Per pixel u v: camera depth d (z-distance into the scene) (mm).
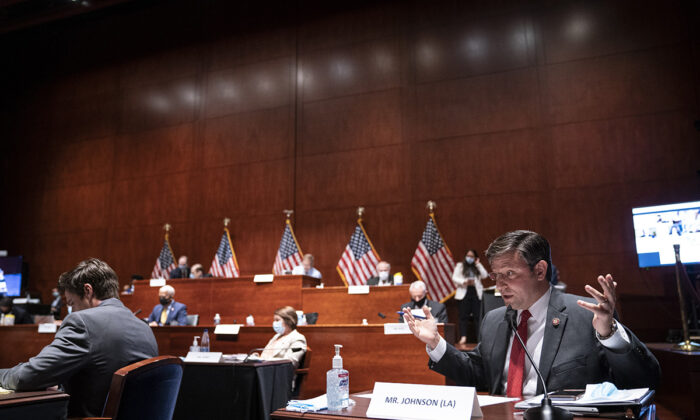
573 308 1896
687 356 4105
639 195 7977
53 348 2162
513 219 8547
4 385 2062
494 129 8945
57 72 12586
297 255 9156
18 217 12102
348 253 8867
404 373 5234
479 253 8617
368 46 10047
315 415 1566
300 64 10484
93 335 2264
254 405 3910
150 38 11898
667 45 8227
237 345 5980
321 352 5609
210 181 10625
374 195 9430
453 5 9617
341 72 10133
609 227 8039
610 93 8406
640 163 8062
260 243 9961
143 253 10789
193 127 11031
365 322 5652
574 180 8352
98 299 2527
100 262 2586
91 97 12109
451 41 9508
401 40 9836
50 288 11406
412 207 9156
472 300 7816
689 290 6348
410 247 9016
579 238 8156
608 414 1360
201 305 6941
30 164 12312
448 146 9156
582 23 8758
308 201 9836
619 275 7848
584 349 1810
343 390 1673
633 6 8516
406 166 9344
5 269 9820
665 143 7988
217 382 4039
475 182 8883
